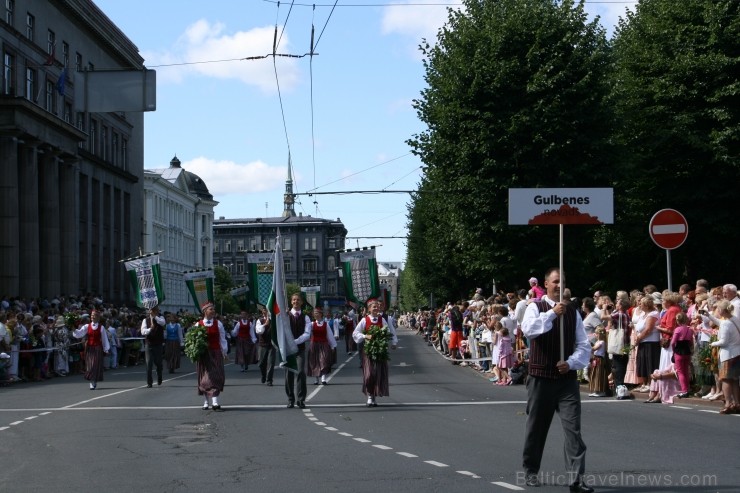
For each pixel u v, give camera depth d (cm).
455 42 3316
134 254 6938
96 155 6088
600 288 4084
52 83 5178
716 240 3622
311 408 1756
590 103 3155
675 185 3612
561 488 882
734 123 3419
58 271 4897
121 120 6675
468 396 1992
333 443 1232
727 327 1529
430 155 3431
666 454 1091
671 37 3562
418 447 1181
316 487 904
